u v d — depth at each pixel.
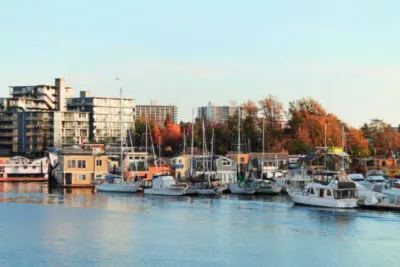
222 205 141.62
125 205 142.25
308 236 99.06
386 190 137.88
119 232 102.38
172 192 166.50
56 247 89.56
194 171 197.00
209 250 88.25
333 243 93.69
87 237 97.56
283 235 99.88
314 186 136.50
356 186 137.12
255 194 169.38
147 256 84.12
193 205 141.88
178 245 91.50
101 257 83.31
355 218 118.00
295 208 134.38
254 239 96.50
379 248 90.25
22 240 94.81
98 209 134.25
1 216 121.88
